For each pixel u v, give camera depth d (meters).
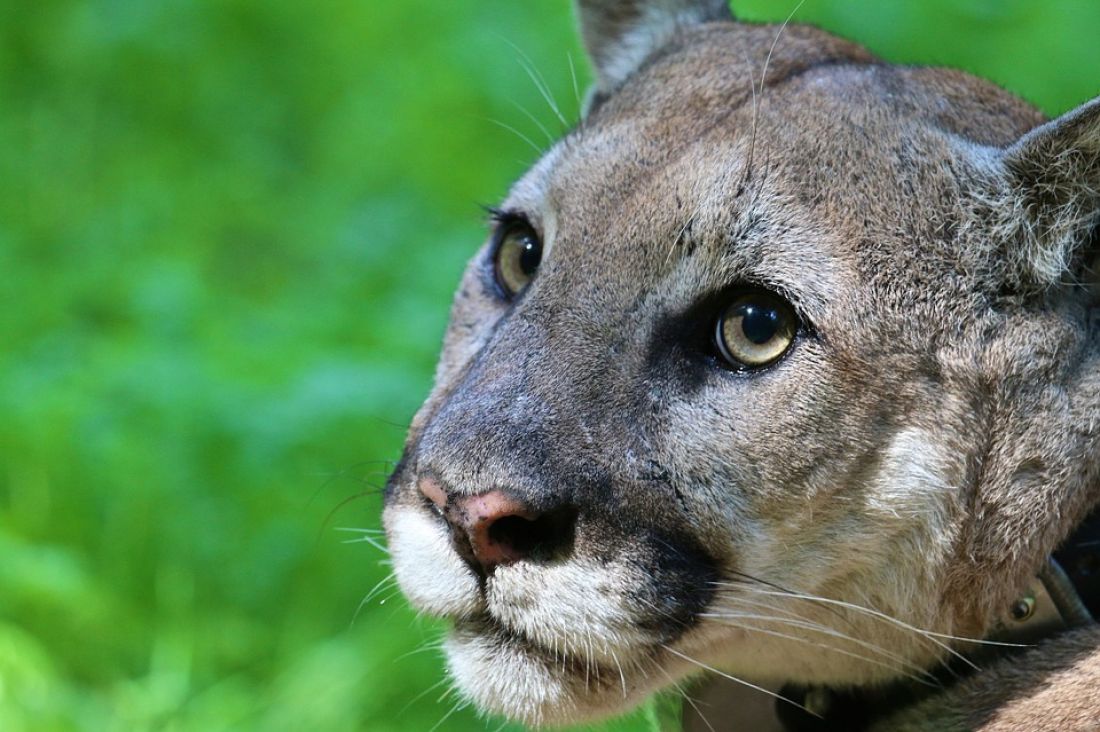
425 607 8.91
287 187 22.67
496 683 8.83
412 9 24.47
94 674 13.57
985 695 9.03
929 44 19.98
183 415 15.63
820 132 9.23
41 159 22.36
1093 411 8.91
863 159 9.11
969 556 8.90
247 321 18.14
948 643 9.14
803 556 8.80
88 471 15.23
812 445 8.62
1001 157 9.04
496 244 10.28
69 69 23.86
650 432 8.70
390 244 19.92
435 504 8.69
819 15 20.45
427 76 22.70
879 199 8.98
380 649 13.86
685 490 8.66
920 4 20.34
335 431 15.48
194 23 24.50
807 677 9.44
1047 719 8.66
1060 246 8.85
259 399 15.75
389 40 24.34
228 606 14.55
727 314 8.85
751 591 8.84
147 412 15.70
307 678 13.55
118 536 14.90
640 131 9.62
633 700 9.02
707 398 8.72
